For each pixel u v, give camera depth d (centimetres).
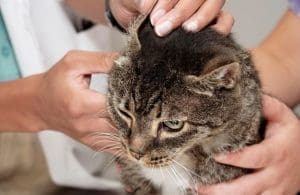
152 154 55
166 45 52
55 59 77
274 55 72
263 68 70
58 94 58
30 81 63
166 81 52
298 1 72
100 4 74
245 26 92
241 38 92
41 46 77
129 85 53
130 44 54
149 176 62
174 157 56
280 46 73
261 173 59
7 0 75
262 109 59
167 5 53
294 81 72
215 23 57
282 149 59
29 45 76
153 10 53
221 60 50
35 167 77
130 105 54
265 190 59
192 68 51
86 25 80
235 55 52
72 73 58
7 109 65
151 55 52
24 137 78
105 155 75
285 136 59
